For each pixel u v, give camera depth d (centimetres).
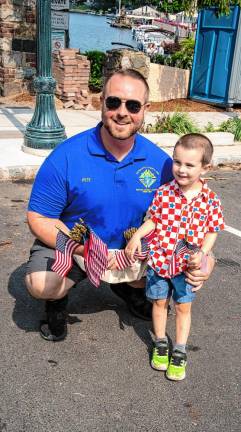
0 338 319
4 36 1098
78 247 284
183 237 285
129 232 304
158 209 289
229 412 269
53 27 1206
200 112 1159
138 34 2955
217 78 1209
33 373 288
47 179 289
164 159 305
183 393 281
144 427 254
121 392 278
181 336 296
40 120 689
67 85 1082
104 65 1200
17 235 479
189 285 288
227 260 461
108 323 345
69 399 270
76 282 306
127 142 283
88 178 288
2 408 260
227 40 1165
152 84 1212
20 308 355
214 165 788
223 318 362
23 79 1148
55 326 313
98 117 1000
